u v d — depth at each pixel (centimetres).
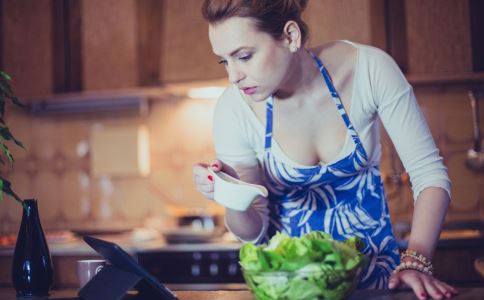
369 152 181
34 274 161
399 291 138
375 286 178
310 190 186
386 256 182
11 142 427
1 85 165
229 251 323
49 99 398
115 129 415
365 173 184
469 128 374
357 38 306
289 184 185
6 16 390
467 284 304
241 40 151
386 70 172
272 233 196
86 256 334
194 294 153
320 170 179
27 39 388
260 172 189
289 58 159
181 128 409
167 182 409
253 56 153
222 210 398
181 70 358
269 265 121
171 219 406
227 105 184
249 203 144
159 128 412
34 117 427
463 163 373
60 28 385
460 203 372
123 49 376
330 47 181
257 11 150
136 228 409
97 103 416
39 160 425
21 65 388
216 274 323
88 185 418
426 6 337
